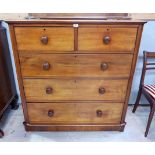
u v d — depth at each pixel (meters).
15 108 2.02
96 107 1.57
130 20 1.25
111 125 1.66
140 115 1.96
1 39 1.65
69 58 1.34
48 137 1.64
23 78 1.42
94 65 1.37
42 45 1.29
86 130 1.69
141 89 1.80
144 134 1.69
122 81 1.44
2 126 1.77
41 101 1.53
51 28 1.23
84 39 1.27
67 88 1.47
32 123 1.65
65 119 1.63
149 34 1.76
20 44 1.29
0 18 1.64
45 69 1.37
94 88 1.47
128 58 1.35
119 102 1.54
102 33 1.26
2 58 1.68
